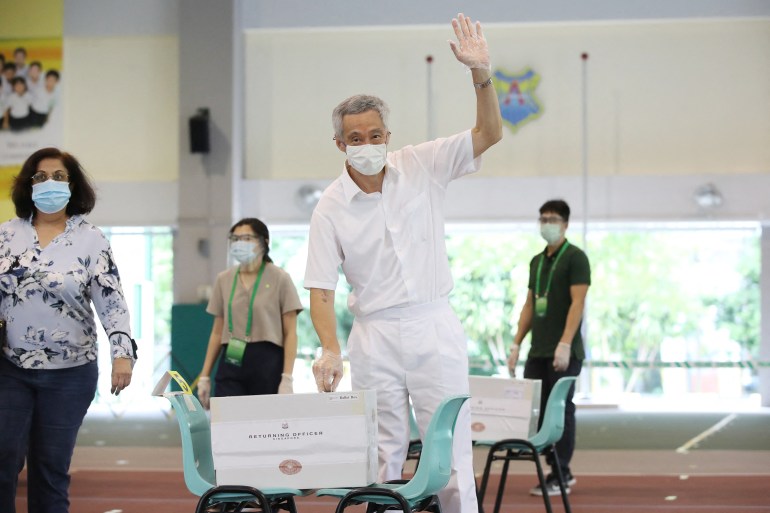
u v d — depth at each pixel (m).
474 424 8.30
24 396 6.58
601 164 23.19
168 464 14.83
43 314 6.57
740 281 23.06
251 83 23.92
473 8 23.22
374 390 5.30
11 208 23.61
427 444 5.11
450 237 23.52
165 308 23.62
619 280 23.27
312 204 23.45
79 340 6.68
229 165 23.11
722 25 23.08
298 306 9.36
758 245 23.00
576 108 23.25
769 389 23.11
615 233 23.20
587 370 23.53
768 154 22.98
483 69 5.95
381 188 6.08
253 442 5.19
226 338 9.42
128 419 21.47
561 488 8.65
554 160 23.23
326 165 23.77
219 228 23.05
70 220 6.77
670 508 10.70
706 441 17.47
